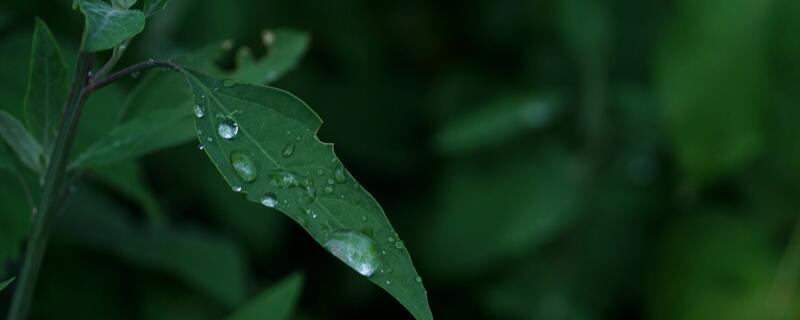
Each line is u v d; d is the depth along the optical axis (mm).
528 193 911
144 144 547
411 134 953
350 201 489
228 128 494
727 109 900
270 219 824
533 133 921
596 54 904
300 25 894
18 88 631
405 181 956
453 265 909
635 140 939
